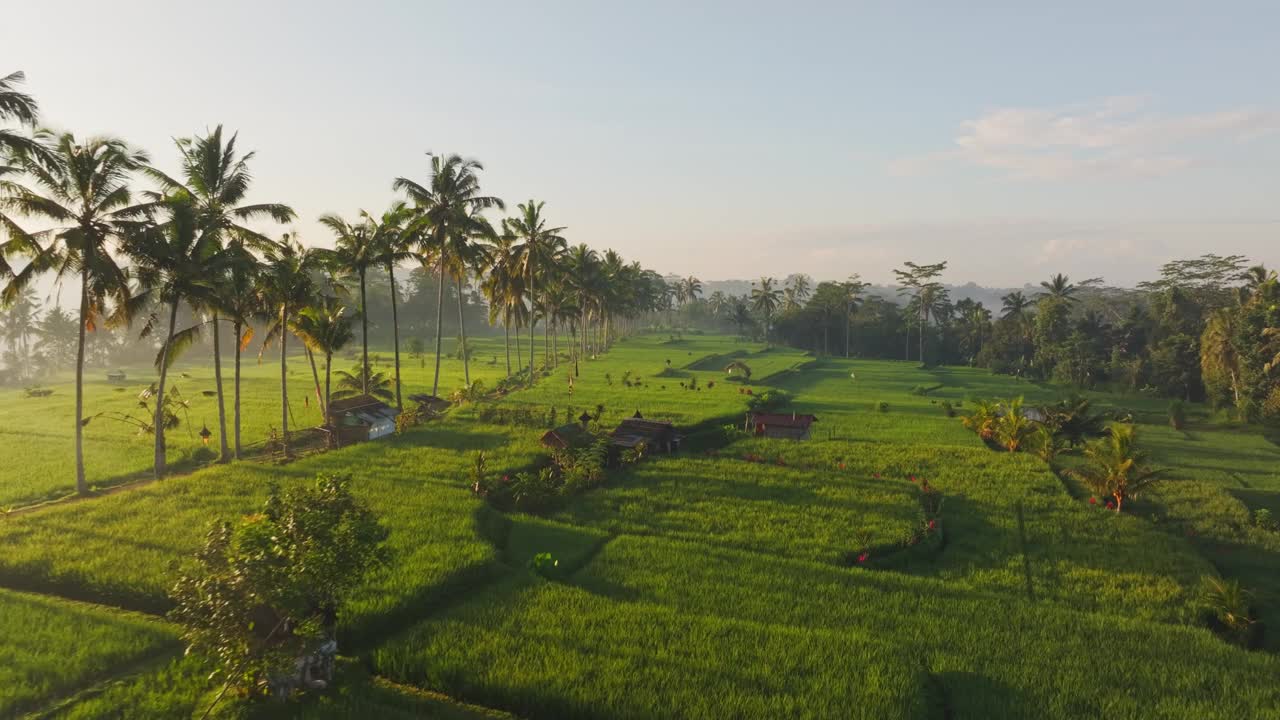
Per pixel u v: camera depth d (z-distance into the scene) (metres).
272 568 15.48
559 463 42.97
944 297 175.00
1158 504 40.94
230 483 36.22
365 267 56.38
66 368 124.00
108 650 18.53
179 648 19.14
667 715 16.64
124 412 63.47
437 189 60.88
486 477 38.38
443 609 22.77
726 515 35.38
